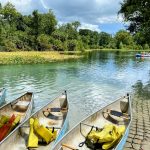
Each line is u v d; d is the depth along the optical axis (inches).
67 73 1190.9
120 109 533.0
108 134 357.7
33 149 357.7
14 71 1209.4
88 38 4808.1
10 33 2696.9
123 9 1026.1
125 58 2309.3
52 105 523.2
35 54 2052.2
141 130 479.5
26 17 3366.1
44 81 967.6
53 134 377.4
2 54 1866.4
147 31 942.4
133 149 405.4
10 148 357.4
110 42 5206.7
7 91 796.6
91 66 1533.0
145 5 918.4
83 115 572.4
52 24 3294.8
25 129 406.0
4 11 3176.7
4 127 407.2
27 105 542.3
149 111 601.9
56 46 2950.3
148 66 1612.9
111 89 852.0
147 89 863.1
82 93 784.3
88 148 366.6
